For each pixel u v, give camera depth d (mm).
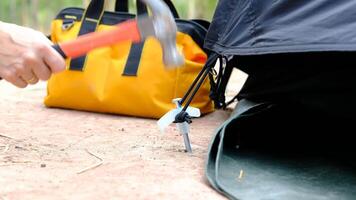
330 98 1796
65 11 2398
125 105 2262
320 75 1795
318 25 1620
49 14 11961
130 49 2260
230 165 1718
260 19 1770
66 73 2318
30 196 1499
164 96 2227
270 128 1906
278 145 1896
